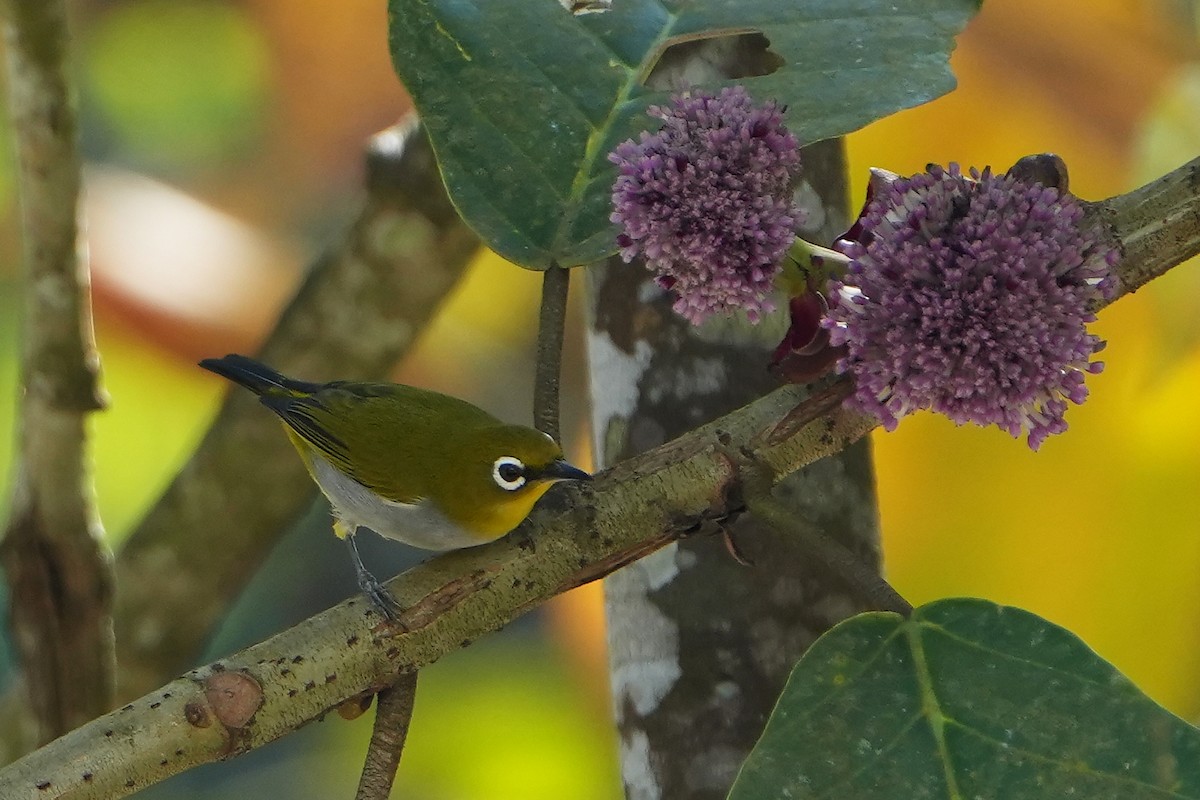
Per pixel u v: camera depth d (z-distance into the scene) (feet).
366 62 17.99
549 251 16.88
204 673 16.75
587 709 17.67
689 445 16.80
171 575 17.69
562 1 16.97
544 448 17.19
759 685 17.04
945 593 17.31
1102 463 17.29
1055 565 17.30
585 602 17.60
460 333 18.03
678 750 17.06
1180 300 17.25
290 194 18.06
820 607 17.04
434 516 17.24
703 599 17.04
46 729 17.28
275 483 17.66
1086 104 17.35
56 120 17.17
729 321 17.08
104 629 17.28
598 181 16.90
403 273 17.60
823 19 16.93
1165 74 17.33
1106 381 17.29
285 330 17.63
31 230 17.20
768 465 16.79
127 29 17.99
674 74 17.12
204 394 17.74
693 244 16.72
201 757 16.75
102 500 17.75
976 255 16.66
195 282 17.67
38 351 17.21
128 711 16.74
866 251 16.70
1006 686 16.72
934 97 16.88
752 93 16.90
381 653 16.78
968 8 16.93
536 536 16.79
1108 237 16.78
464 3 16.94
